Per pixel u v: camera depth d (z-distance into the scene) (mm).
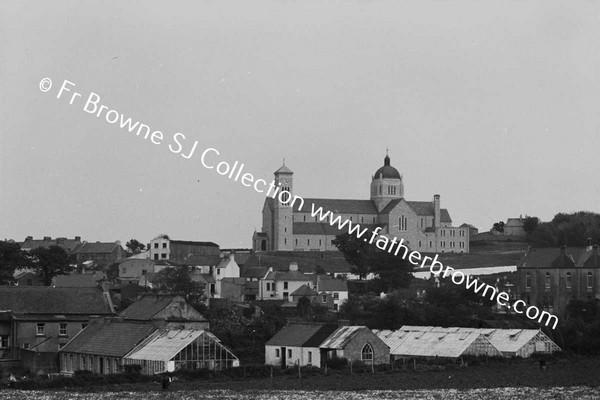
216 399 177500
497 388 198750
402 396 182750
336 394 186125
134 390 196000
